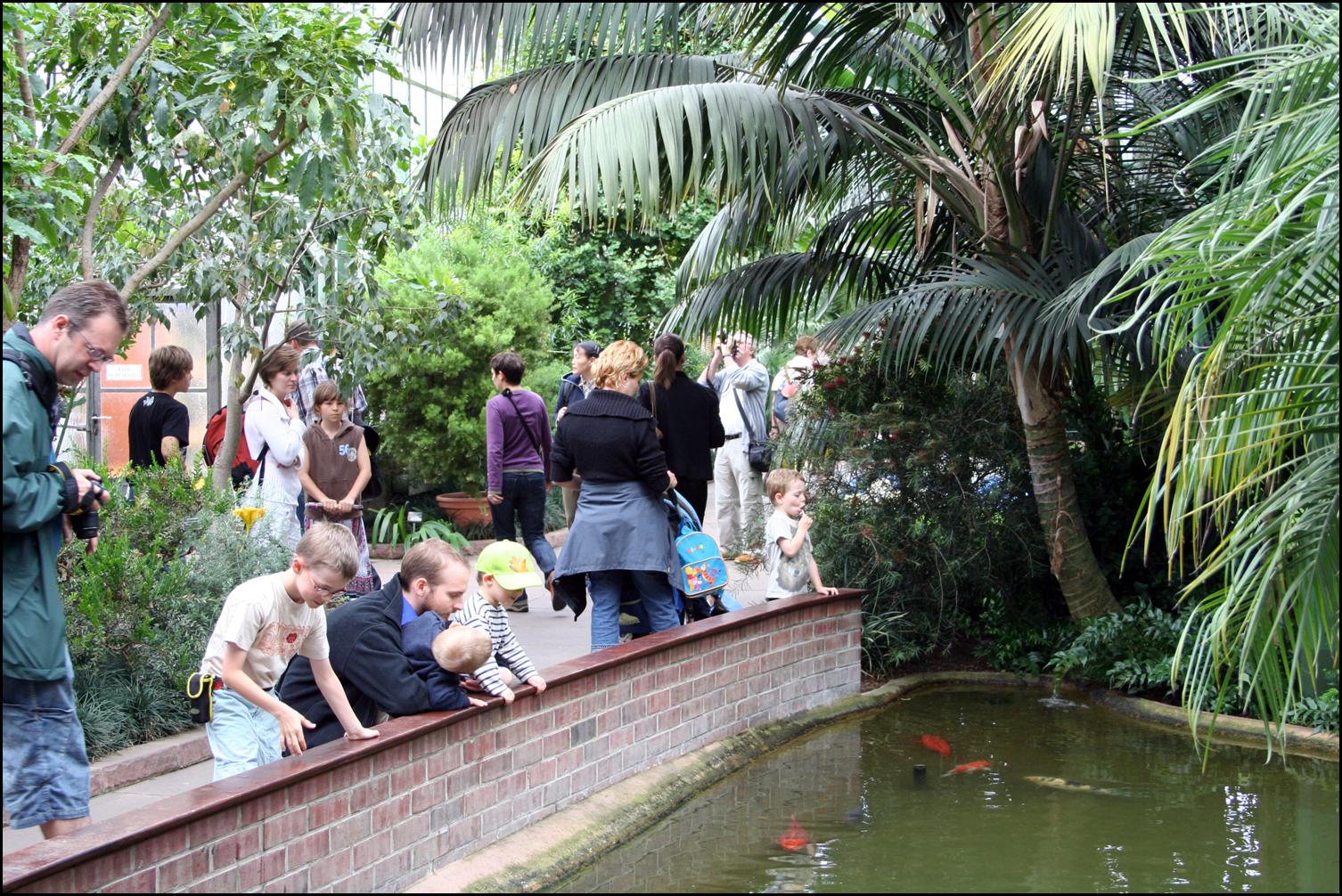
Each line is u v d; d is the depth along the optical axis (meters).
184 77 7.06
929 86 8.41
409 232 9.43
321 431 7.28
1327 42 4.11
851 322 7.44
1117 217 8.41
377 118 8.34
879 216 9.02
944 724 6.95
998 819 5.12
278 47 6.73
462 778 4.50
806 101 7.43
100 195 7.00
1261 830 4.91
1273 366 3.99
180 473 6.70
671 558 6.57
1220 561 3.93
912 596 8.34
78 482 3.82
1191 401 4.13
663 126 6.55
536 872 4.50
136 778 5.29
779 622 6.89
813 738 6.71
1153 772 5.83
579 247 18.72
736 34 7.28
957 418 8.30
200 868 3.42
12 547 3.72
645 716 5.70
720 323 8.93
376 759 4.08
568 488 9.26
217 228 8.91
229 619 4.05
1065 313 6.93
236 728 4.22
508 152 7.17
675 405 7.61
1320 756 6.08
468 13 7.15
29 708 3.78
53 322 3.82
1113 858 4.59
